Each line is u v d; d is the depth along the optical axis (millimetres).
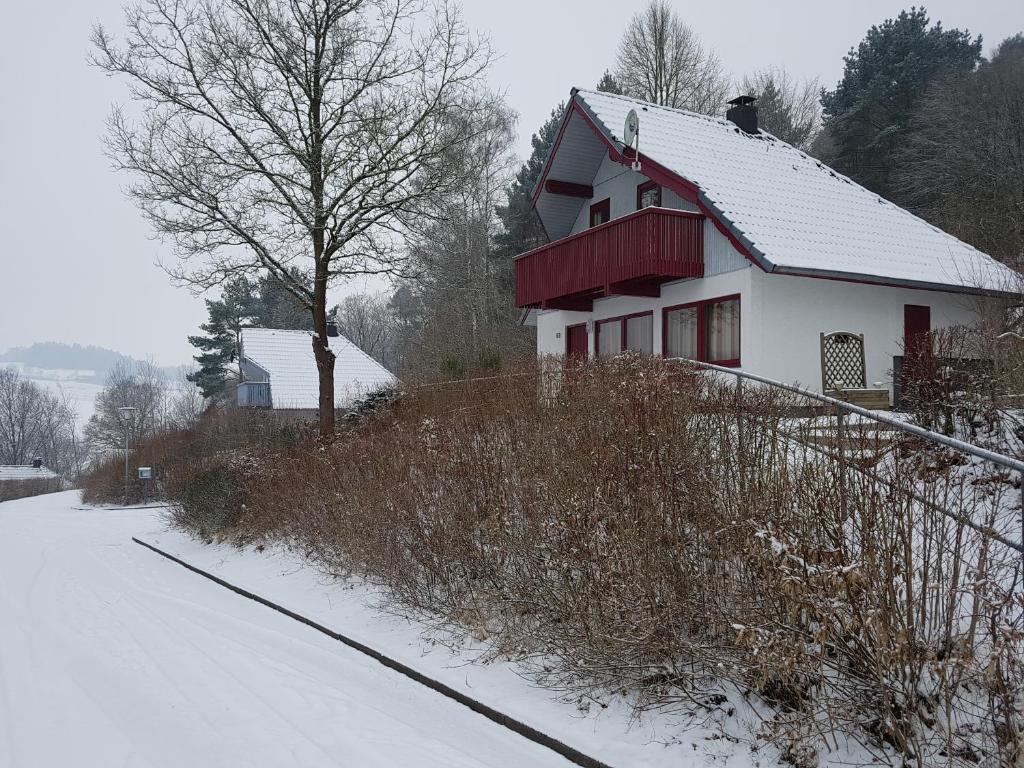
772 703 4676
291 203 14828
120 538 19016
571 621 5816
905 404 10023
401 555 8227
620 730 5000
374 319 72500
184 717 5941
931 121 32938
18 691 6766
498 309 34000
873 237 17250
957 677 3939
